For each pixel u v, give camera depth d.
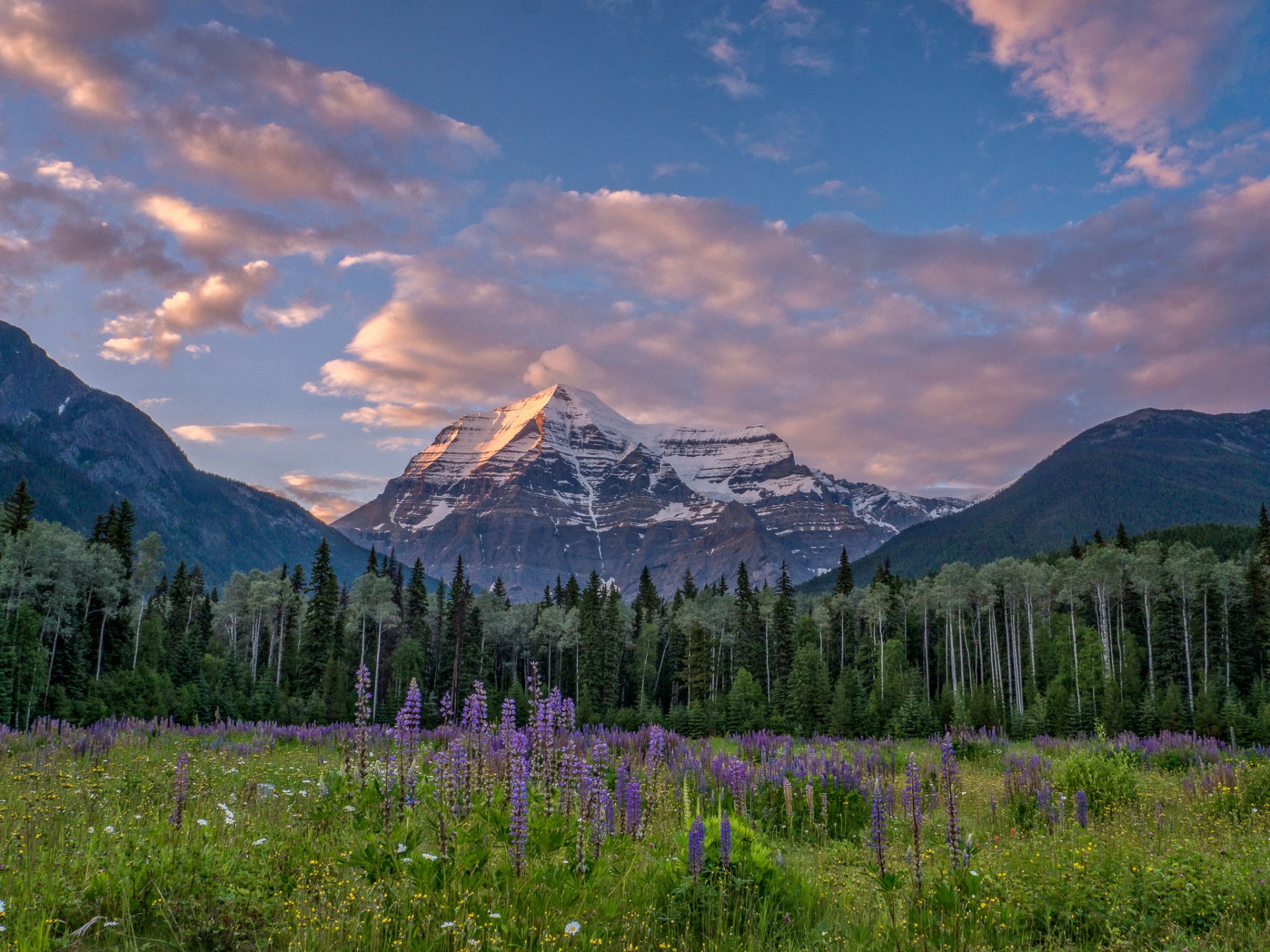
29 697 58.78
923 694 90.06
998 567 107.25
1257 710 73.19
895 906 9.23
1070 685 87.31
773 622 116.25
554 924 7.62
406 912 7.60
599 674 99.75
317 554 91.62
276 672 95.75
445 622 110.62
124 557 83.69
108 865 8.21
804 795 15.84
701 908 8.73
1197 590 96.88
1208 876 10.05
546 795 11.11
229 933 7.12
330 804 10.88
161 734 24.44
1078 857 11.10
